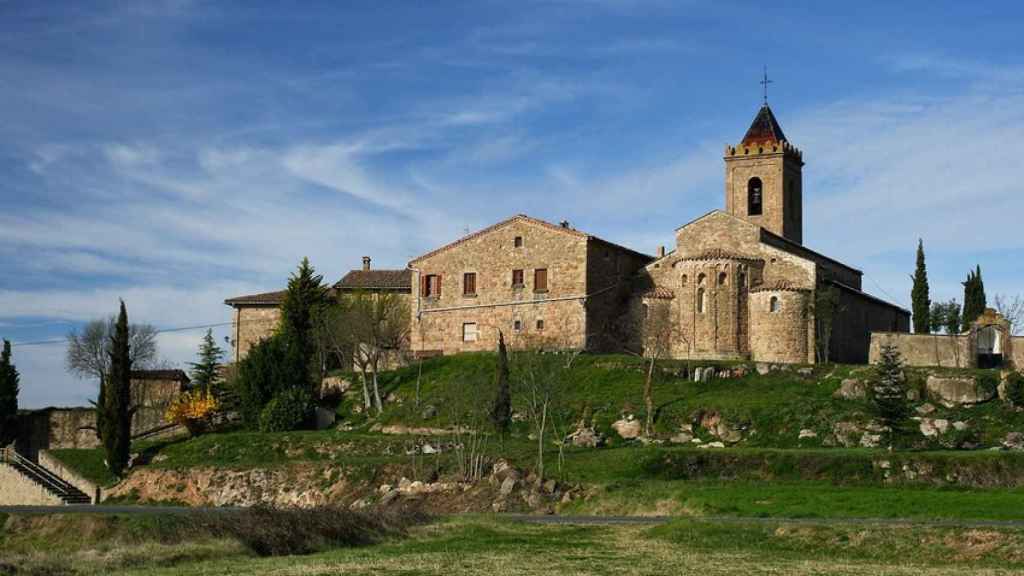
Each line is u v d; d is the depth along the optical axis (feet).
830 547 167.84
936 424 276.21
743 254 350.84
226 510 208.54
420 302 378.53
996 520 184.96
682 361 326.65
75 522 215.31
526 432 302.25
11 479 306.76
